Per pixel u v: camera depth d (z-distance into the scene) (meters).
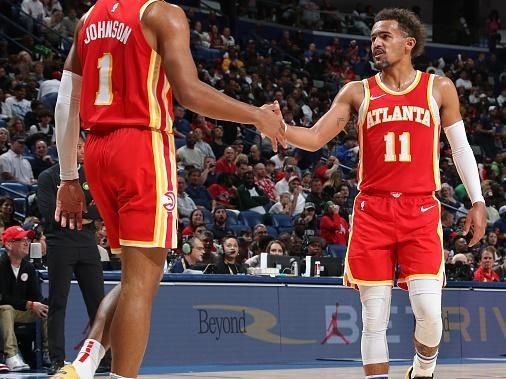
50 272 7.48
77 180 3.93
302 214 13.52
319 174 15.73
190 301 8.90
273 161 16.17
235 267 10.25
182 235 11.22
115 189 3.47
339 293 10.08
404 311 10.48
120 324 3.39
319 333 9.81
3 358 7.93
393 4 30.80
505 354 11.23
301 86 21.95
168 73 3.40
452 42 29.08
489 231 16.22
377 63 4.91
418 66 25.92
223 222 12.48
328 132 4.91
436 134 4.86
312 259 10.39
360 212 4.86
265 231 11.95
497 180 19.64
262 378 7.29
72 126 3.80
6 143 12.95
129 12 3.47
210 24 23.39
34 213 10.52
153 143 3.46
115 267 9.23
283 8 26.77
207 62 20.52
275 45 24.64
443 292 10.73
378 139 4.83
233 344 9.13
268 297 9.48
